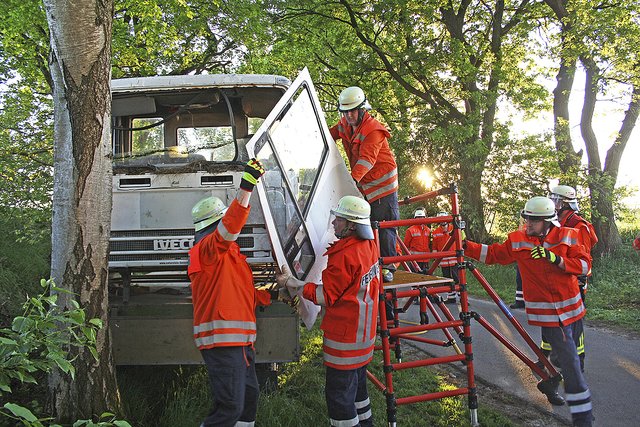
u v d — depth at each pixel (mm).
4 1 10344
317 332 8172
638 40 14508
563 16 15398
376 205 5266
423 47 17344
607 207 15195
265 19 15969
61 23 3900
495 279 13984
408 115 18703
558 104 17094
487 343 7816
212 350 3660
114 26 12367
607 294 11250
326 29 19531
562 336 4703
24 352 2863
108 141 4129
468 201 17250
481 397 5703
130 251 4879
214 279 3676
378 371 6434
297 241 4531
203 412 4715
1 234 8070
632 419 4961
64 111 3969
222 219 3521
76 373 3928
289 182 4477
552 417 5137
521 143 16688
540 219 4773
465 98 17766
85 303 3965
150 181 4879
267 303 4266
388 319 5938
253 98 5883
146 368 5578
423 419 5012
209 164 4895
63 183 3967
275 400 4836
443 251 5113
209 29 14719
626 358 6879
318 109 5062
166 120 5945
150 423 4547
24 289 6848
